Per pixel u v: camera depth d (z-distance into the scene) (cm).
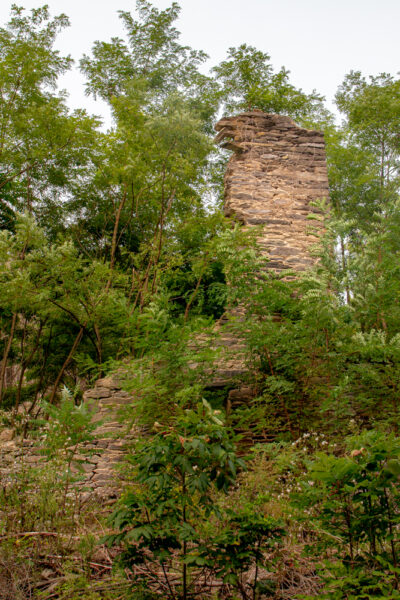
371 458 217
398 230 604
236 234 582
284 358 507
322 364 500
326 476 218
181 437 235
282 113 1362
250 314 545
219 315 980
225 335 647
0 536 323
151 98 1024
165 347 439
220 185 1309
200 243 980
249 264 557
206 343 495
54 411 362
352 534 226
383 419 484
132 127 938
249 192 858
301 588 265
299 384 517
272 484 376
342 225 566
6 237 697
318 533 293
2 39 1030
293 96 1335
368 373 480
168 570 284
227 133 930
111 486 470
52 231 1183
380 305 548
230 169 881
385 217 618
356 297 556
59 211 1179
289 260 795
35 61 1025
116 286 916
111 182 994
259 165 886
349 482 224
